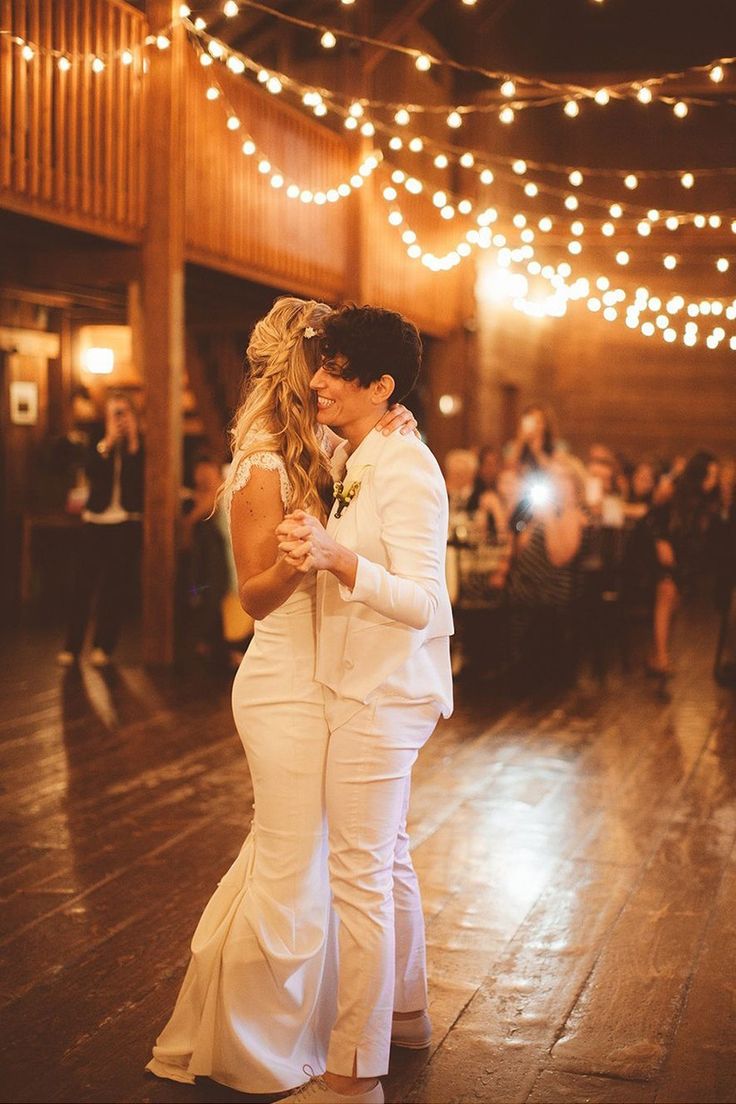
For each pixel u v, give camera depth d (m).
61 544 10.79
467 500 9.49
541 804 5.00
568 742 6.17
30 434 10.87
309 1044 2.74
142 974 3.25
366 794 2.53
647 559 8.26
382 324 2.55
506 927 3.65
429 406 13.74
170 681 7.37
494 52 14.55
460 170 14.01
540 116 15.91
